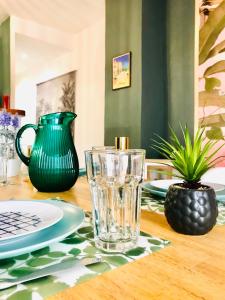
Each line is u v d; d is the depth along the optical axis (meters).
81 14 3.85
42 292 0.30
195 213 0.47
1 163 1.05
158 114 2.93
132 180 0.47
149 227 0.52
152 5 2.84
